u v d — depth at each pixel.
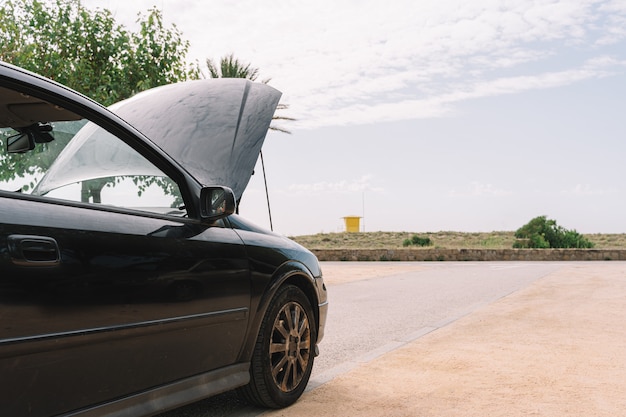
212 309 3.45
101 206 2.97
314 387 4.64
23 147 2.79
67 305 2.59
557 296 10.80
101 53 12.42
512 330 7.20
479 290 12.28
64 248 2.60
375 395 4.41
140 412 3.00
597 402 4.19
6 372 2.36
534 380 4.79
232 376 3.71
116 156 3.21
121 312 2.85
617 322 7.76
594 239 39.78
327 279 15.61
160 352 3.12
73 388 2.66
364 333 7.23
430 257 28.34
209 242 3.50
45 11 11.82
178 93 4.70
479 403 4.18
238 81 4.76
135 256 2.96
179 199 3.51
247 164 4.08
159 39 12.81
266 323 3.94
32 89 2.77
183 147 4.18
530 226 32.78
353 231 42.38
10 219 2.44
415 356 5.77
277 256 4.06
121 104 4.84
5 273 2.34
